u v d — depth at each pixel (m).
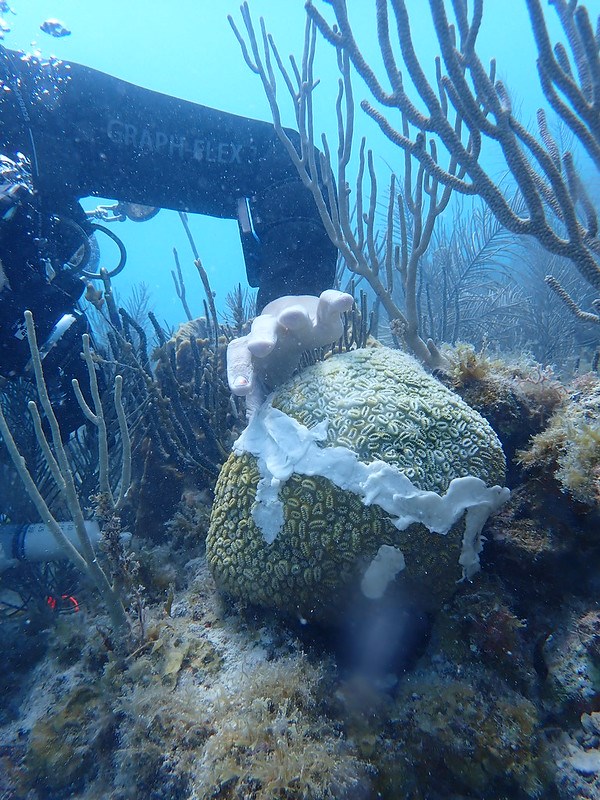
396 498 0.32
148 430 0.49
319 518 0.33
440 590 0.34
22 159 0.51
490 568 0.36
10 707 0.37
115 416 0.53
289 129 0.60
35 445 0.52
